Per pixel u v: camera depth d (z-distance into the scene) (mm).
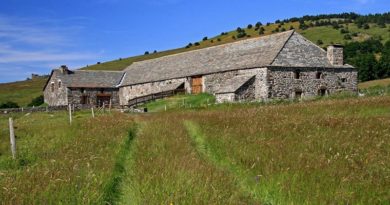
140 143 17547
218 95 54031
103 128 23500
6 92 140875
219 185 9883
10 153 16609
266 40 59031
